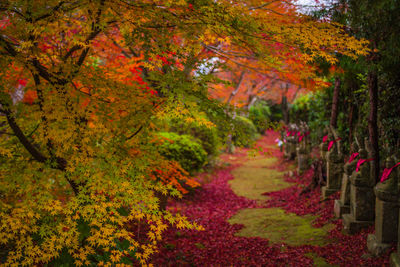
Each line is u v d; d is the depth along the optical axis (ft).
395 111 21.70
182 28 9.89
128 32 10.66
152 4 9.50
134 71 14.83
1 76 9.77
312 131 44.16
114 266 10.80
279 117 107.34
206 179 40.63
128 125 11.30
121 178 10.08
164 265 16.01
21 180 10.47
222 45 23.48
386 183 15.15
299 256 16.65
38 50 9.80
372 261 14.79
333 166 26.99
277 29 10.09
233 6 10.46
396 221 15.12
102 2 9.19
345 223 19.54
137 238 16.29
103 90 10.80
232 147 66.33
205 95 11.83
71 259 10.34
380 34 15.51
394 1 14.03
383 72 18.95
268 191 35.60
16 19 9.26
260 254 17.42
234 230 21.84
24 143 11.10
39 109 10.98
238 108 12.89
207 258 17.03
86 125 10.98
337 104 31.35
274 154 64.08
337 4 15.42
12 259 9.41
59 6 9.33
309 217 23.82
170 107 9.83
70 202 9.52
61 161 11.55
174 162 14.56
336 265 15.26
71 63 10.59
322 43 10.16
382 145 23.27
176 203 29.17
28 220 9.60
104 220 9.36
